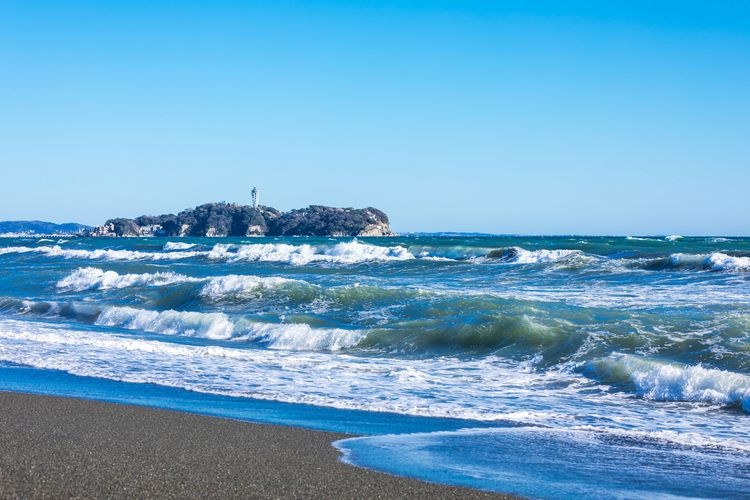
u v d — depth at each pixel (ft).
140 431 31.01
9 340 64.44
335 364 52.75
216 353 57.36
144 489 21.45
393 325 63.98
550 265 116.67
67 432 30.27
